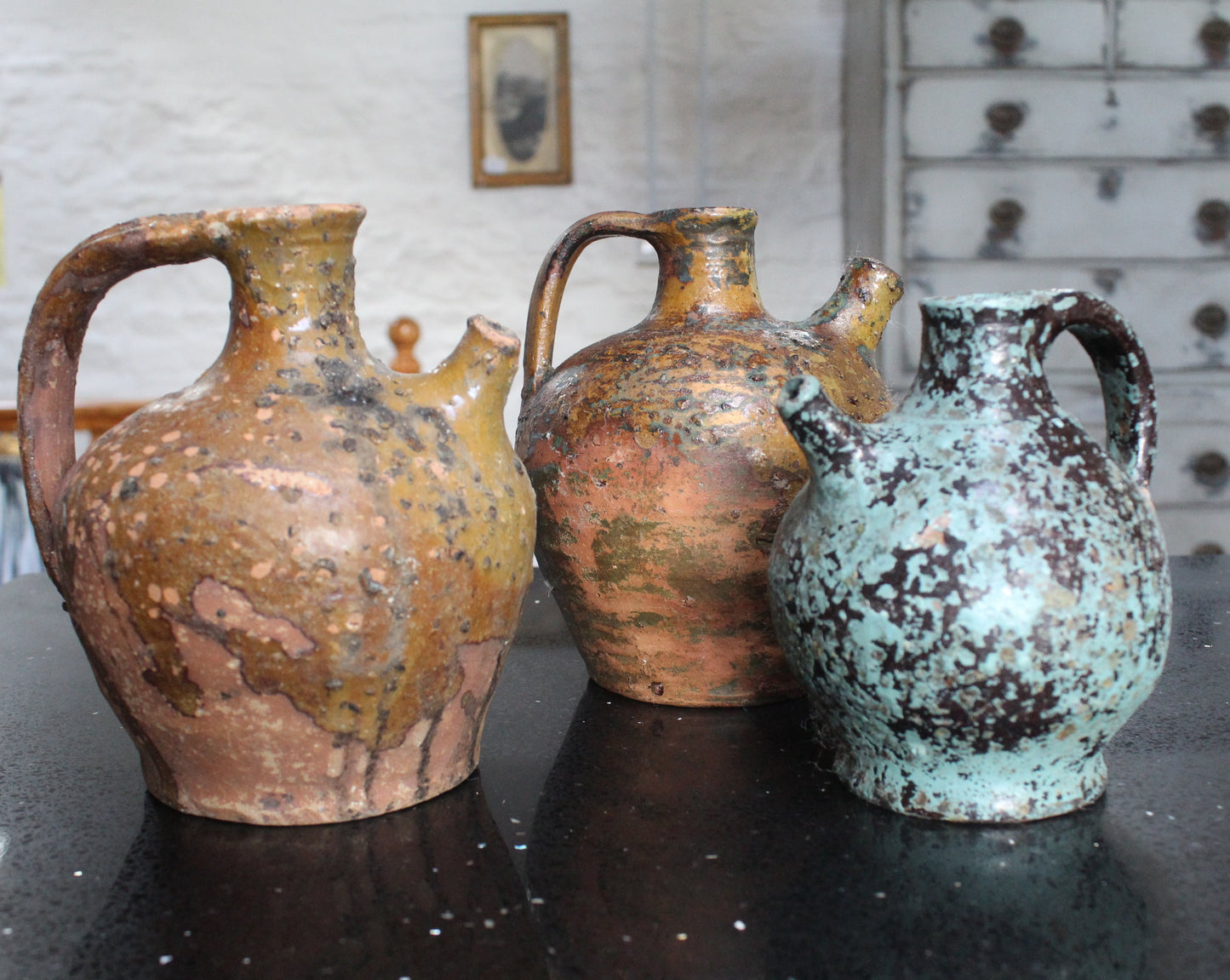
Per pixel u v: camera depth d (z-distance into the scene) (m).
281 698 0.97
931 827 1.04
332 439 0.96
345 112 3.79
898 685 0.97
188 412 0.99
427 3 3.74
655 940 0.87
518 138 3.79
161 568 0.94
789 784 1.13
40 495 1.08
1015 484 0.95
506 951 0.86
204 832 1.04
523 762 1.19
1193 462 3.30
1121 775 1.14
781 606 1.04
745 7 3.74
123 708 1.03
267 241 0.99
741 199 3.84
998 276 3.17
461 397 1.05
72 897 0.93
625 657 1.35
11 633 1.67
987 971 0.83
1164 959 0.83
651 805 1.09
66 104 3.72
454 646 1.02
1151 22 3.04
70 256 1.03
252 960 0.85
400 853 1.00
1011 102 3.07
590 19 3.74
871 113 3.30
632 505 1.24
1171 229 3.16
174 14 3.71
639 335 1.33
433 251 3.86
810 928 0.88
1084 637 0.94
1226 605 1.69
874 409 1.29
